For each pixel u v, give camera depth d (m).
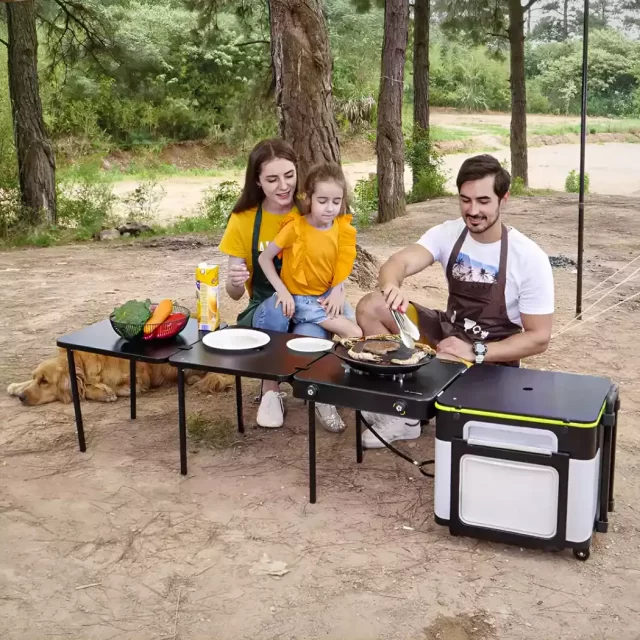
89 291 7.99
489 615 2.81
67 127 28.16
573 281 8.11
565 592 2.93
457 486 3.18
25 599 2.92
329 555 3.18
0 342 6.12
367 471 3.88
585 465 2.97
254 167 4.32
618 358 5.64
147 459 4.02
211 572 3.08
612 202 14.55
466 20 22.19
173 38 31.28
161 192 23.17
